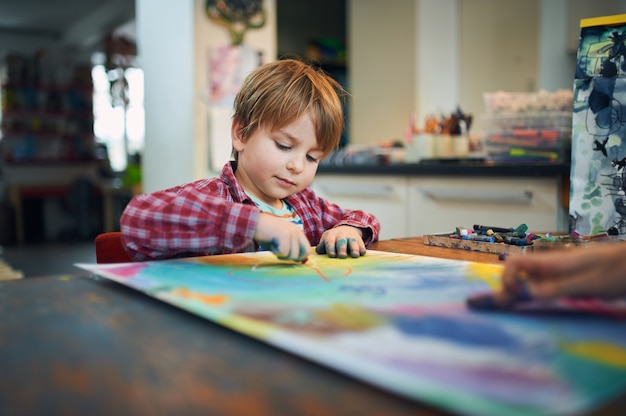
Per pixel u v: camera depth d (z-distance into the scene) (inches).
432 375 11.2
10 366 12.8
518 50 122.7
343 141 142.4
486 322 15.0
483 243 30.3
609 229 35.5
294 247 24.1
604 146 35.5
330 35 181.5
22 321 16.4
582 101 36.3
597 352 12.6
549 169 61.9
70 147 272.5
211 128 93.8
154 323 16.1
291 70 34.6
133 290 20.4
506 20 124.3
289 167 32.9
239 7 95.5
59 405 10.8
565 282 17.1
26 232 254.5
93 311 17.5
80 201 258.4
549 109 67.5
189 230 26.1
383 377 11.0
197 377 12.0
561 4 112.0
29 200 255.4
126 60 261.6
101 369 12.5
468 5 131.5
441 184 73.5
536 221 64.8
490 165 67.1
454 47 134.3
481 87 130.0
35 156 265.4
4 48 280.2
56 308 17.8
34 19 268.5
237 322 15.0
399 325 14.7
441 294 18.5
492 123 72.6
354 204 86.0
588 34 36.4
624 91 34.9
